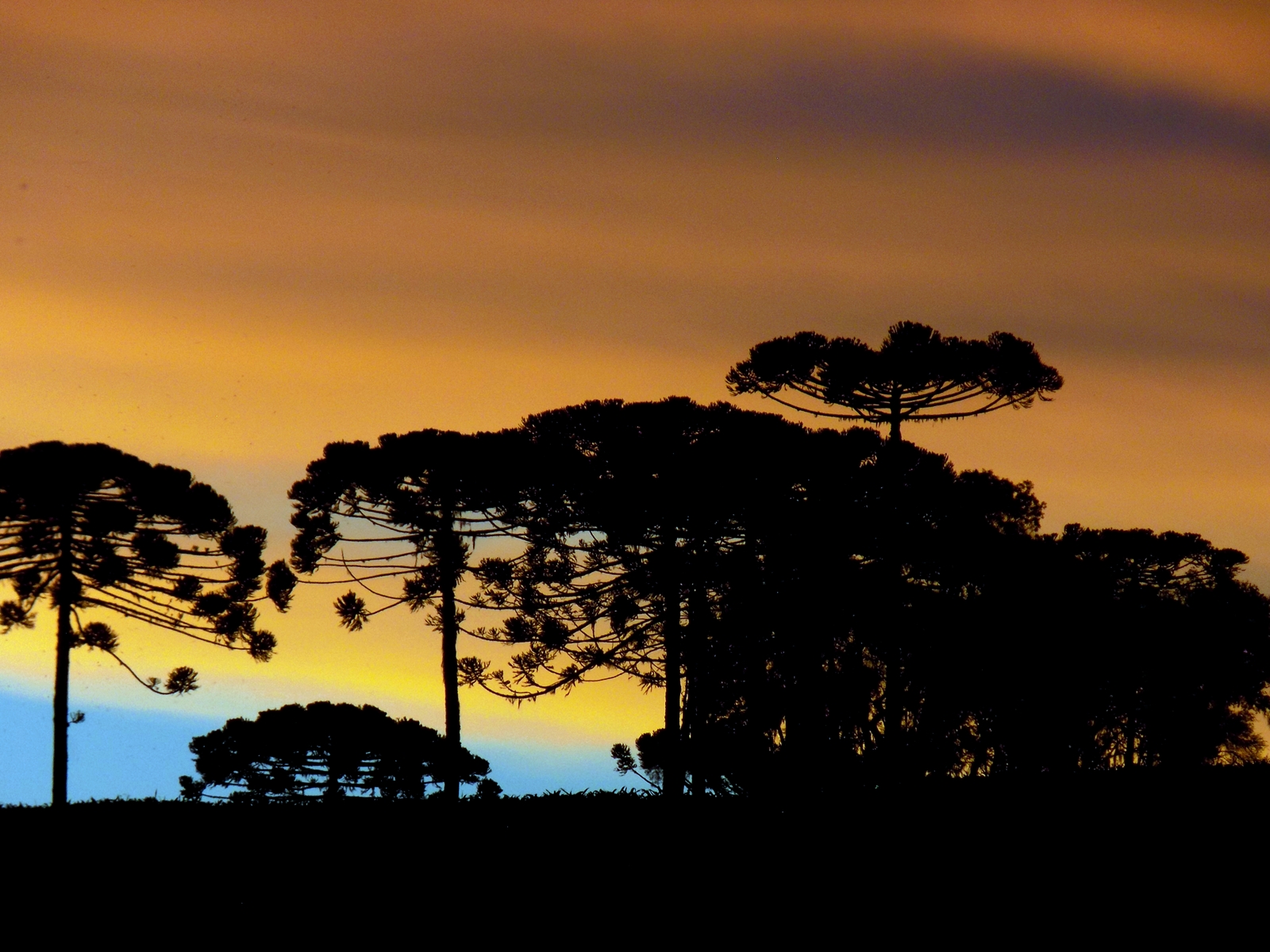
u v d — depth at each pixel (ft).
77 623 74.43
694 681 63.05
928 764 58.44
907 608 64.23
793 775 57.41
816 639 61.52
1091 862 47.70
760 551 68.95
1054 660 64.34
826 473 70.18
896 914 44.37
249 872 51.47
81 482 72.08
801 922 44.27
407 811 61.72
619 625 74.33
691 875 49.14
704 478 71.10
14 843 55.06
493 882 49.47
